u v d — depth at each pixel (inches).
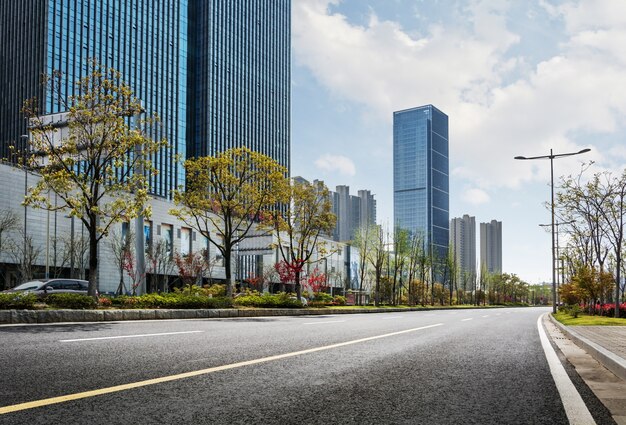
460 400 178.4
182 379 199.0
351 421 147.4
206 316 727.1
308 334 411.5
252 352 283.4
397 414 156.4
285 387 191.8
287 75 4827.8
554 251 1576.0
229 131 4082.2
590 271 1360.7
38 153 775.7
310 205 1321.4
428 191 7598.4
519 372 248.5
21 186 1674.5
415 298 2726.4
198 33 3988.7
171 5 3531.0
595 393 203.6
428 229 7500.0
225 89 4077.3
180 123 3555.6
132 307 693.9
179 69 3570.4
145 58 3309.5
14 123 2874.0
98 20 3016.7
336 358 273.7
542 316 1250.6
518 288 4586.6
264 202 1082.7
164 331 398.3
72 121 748.0
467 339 425.4
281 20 4798.2
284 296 1124.5
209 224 2249.0
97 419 141.3
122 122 747.4
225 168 1046.4
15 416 141.4
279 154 4640.8
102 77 773.9
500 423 149.0
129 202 754.8
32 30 2832.2
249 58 4352.9
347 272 3223.4
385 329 504.1
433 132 7810.0
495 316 1109.7
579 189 1274.6
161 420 142.3
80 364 225.1
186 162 1054.4
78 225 1782.7
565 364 294.2
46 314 501.4
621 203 1154.7
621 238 1091.3
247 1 4365.2
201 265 1676.9
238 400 168.6
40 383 183.5
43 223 1716.3
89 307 611.8
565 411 166.6
